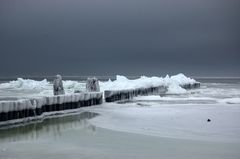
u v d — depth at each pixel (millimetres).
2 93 44031
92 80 30406
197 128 17266
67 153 11969
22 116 19094
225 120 19938
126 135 15398
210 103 30750
